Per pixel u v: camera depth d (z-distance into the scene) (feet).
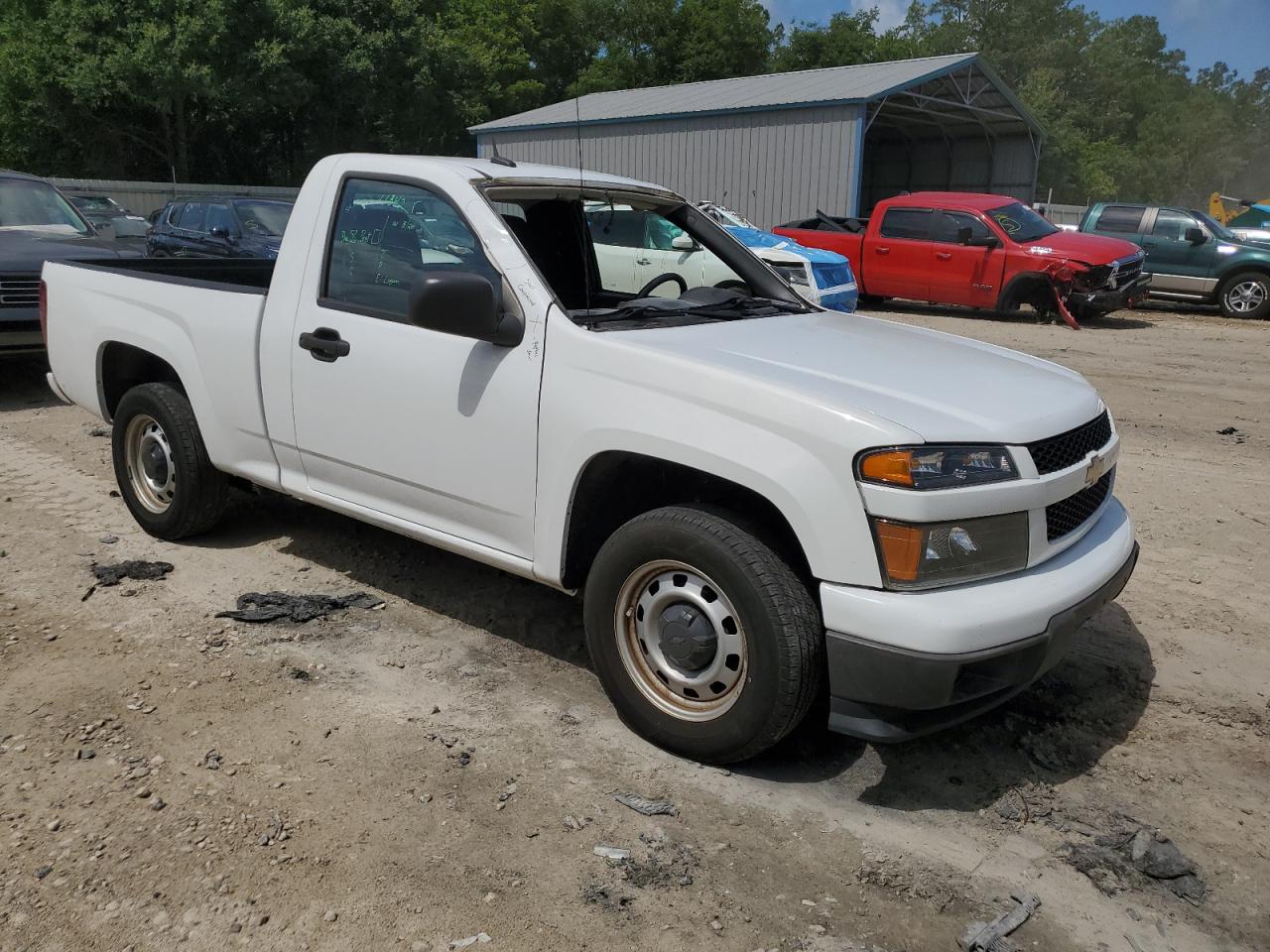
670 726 10.64
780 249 40.73
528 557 11.67
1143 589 15.98
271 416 14.21
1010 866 9.28
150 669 12.29
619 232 15.81
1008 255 50.37
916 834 9.71
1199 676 13.10
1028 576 9.93
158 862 8.82
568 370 10.93
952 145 97.25
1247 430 27.07
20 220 30.37
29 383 29.73
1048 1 262.47
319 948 7.92
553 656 13.19
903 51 180.45
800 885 8.89
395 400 12.50
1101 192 199.31
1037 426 10.24
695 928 8.29
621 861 9.05
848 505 9.24
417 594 14.98
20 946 7.82
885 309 56.95
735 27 174.81
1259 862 9.44
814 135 71.72
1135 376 35.37
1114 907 8.77
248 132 129.08
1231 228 64.44
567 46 183.73
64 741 10.66
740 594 9.78
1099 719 11.99
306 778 10.15
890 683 9.18
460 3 165.68
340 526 17.72
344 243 13.32
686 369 10.18
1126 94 272.92
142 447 16.69
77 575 15.20
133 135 118.73
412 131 135.85
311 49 114.21
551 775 10.39
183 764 10.32
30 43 107.86
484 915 8.33
